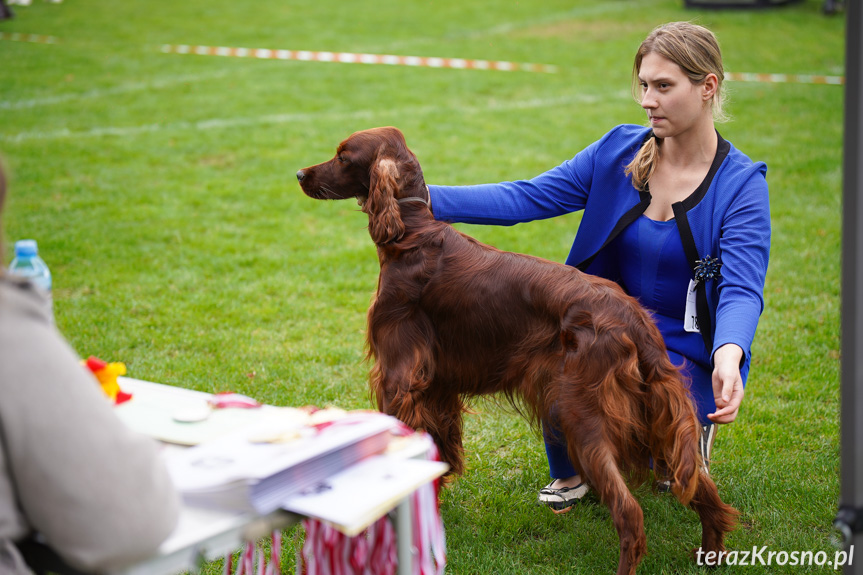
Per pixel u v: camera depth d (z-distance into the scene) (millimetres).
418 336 2660
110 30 14828
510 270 2562
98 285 5133
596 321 2377
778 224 6484
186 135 9008
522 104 10734
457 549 2752
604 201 2889
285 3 17922
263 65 12570
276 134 9117
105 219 6383
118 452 1256
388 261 2693
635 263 2842
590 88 11664
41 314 1279
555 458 3000
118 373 1932
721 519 2518
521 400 2648
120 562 1272
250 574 2186
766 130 9352
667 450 2373
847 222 1519
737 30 15367
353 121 9711
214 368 4062
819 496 3004
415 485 1556
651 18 17094
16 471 1232
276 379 3969
